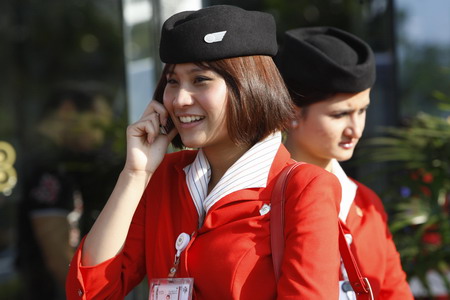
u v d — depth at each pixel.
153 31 9.23
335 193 4.82
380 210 6.46
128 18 9.48
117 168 11.57
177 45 4.82
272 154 5.02
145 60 9.45
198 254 4.80
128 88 9.55
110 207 5.02
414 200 8.31
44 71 14.59
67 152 13.16
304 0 12.09
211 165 5.22
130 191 5.04
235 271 4.61
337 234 4.67
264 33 4.94
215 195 4.91
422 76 11.44
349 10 11.98
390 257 6.36
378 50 11.58
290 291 4.43
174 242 5.05
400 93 11.39
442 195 8.45
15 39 14.79
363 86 6.23
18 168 13.83
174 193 5.27
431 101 11.39
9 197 13.68
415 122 9.05
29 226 11.86
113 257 4.95
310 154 6.46
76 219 11.46
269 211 4.77
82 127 13.23
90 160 12.38
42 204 11.55
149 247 5.20
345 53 6.37
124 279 5.16
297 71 6.38
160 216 5.17
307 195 4.66
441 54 11.41
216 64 4.79
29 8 14.70
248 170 4.94
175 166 5.33
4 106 14.36
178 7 9.21
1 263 12.86
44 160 13.44
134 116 9.58
